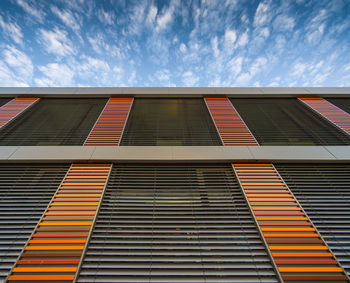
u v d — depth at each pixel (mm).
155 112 5410
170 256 2197
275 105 5754
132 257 2182
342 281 1987
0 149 3537
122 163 3564
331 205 2752
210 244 2324
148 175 3346
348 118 4770
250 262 2141
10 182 3082
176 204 2797
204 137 4312
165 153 3633
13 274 2012
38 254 2158
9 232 2359
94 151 3639
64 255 2154
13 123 4637
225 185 3156
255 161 3576
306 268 2064
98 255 2195
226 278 2014
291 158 3525
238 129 4500
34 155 3463
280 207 2725
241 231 2449
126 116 4949
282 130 4523
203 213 2660
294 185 3121
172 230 2463
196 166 3557
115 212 2654
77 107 5582
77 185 3021
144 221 2547
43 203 2750
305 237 2361
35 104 5590
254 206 2742
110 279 1993
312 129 4531
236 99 6117
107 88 6238
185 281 1986
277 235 2377
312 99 5867
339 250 2244
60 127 4598
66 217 2539
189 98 6176
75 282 1951
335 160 3459
